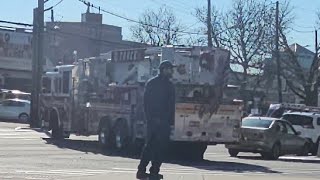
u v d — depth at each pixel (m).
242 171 16.25
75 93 24.36
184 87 19.78
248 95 51.06
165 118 11.16
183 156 21.19
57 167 15.15
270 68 52.00
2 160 16.80
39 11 37.06
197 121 19.67
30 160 17.00
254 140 22.92
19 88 57.59
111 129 21.61
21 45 57.47
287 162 21.77
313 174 16.31
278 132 23.67
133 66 21.59
